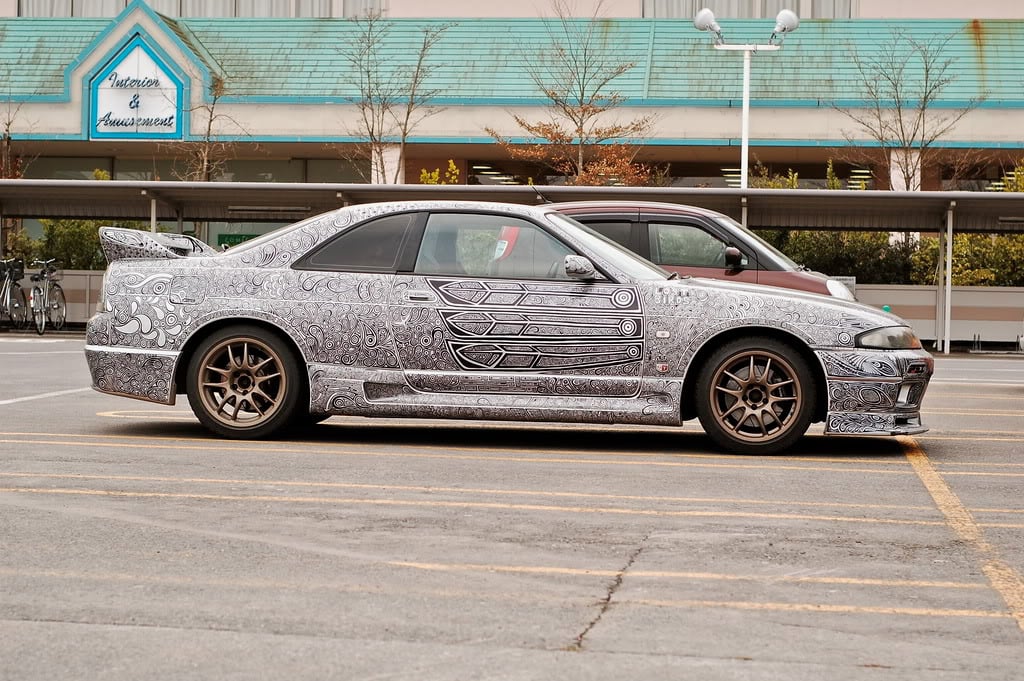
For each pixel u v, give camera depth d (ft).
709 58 117.29
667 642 14.76
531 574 17.89
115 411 37.47
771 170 124.47
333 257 30.53
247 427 30.83
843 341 29.14
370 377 29.91
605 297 29.40
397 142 115.75
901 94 112.88
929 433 34.55
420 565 18.34
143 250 31.53
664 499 23.70
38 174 130.00
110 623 15.37
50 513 21.62
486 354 29.55
